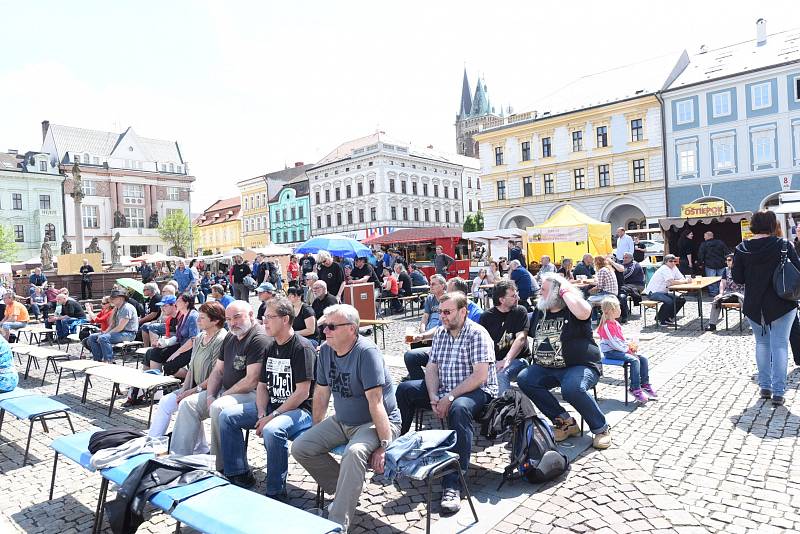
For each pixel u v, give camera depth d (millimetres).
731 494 4156
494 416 4551
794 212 19125
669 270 12422
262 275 22297
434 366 5180
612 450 5086
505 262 21469
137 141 69500
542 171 46250
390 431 4031
